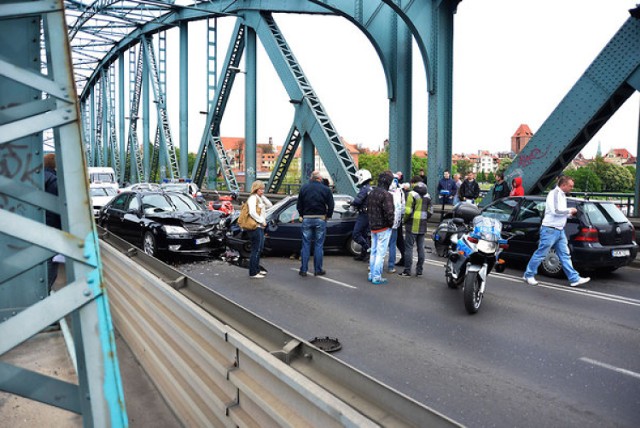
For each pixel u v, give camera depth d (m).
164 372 3.51
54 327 4.23
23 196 1.68
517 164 13.39
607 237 8.33
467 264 6.50
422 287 7.85
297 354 2.39
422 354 4.88
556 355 4.88
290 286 7.93
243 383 2.34
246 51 27.45
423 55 16.19
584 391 4.06
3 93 2.39
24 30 2.38
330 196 8.75
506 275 8.87
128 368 4.21
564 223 7.84
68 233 1.58
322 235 8.75
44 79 1.58
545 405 3.80
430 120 16.33
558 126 12.41
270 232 10.50
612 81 11.30
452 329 5.69
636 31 10.88
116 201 11.95
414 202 8.54
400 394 1.75
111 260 5.71
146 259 5.19
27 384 1.66
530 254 8.96
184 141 36.44
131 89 47.50
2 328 1.50
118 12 38.88
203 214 10.58
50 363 3.50
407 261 8.70
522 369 4.52
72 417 2.96
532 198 9.23
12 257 1.79
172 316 3.45
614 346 5.15
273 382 2.13
